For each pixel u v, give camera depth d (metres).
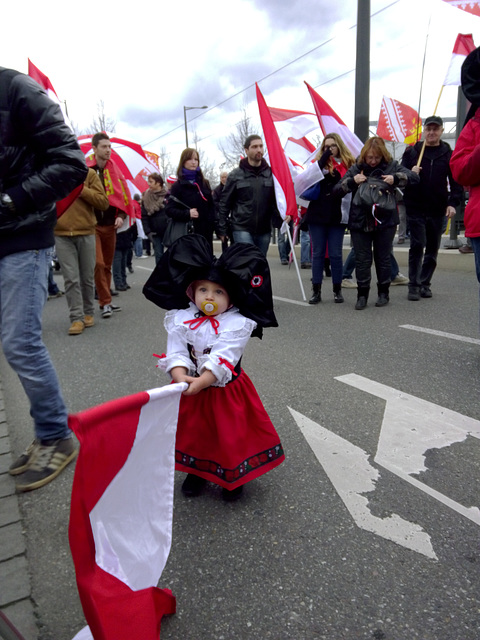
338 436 2.91
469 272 8.38
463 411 3.16
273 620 1.71
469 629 1.64
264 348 4.70
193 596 1.82
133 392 3.80
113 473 1.32
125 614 1.35
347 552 2.00
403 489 2.38
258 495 2.40
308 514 2.24
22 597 1.85
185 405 2.34
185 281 2.24
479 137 3.53
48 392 2.61
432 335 4.80
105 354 4.84
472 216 3.67
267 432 2.36
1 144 2.38
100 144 6.17
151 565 1.50
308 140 9.20
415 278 6.35
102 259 6.42
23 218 2.45
